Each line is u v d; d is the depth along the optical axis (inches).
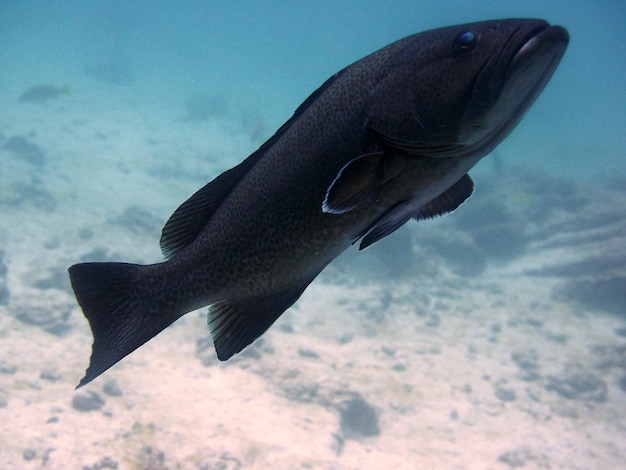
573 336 583.8
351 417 377.1
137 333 92.0
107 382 357.7
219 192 90.5
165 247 94.6
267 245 82.6
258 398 379.9
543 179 1032.2
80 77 2070.6
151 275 93.4
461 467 354.0
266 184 81.3
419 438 382.6
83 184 840.9
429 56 67.6
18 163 847.7
